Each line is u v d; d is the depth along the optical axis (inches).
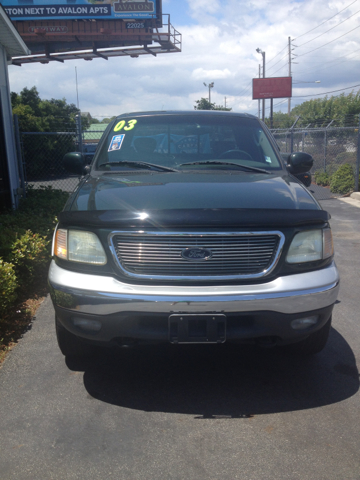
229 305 97.7
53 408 107.7
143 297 97.6
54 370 125.9
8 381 119.7
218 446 93.9
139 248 100.2
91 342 109.3
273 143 161.6
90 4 933.2
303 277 103.3
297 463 88.6
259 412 106.0
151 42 966.4
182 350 138.2
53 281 106.3
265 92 1707.7
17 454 91.4
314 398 111.9
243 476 85.2
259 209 103.0
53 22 941.8
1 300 152.2
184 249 99.1
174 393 114.4
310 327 107.5
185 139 156.0
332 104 1331.2
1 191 322.7
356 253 262.5
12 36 320.2
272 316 100.5
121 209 103.7
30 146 812.6
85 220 103.7
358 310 172.9
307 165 157.9
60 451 92.3
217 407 108.3
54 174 845.8
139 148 153.3
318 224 108.6
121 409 107.4
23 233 214.5
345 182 538.6
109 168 146.8
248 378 121.8
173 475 85.5
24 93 1106.7
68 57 1008.9
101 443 94.9
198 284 99.3
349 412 105.8
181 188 116.8
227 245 100.0
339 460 89.4
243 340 103.1
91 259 103.3
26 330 153.3
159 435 97.7
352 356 134.3
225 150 153.6
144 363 130.0
